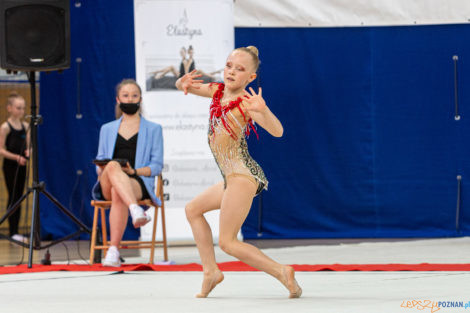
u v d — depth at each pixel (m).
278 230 16.94
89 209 16.91
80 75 16.95
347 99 16.95
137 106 12.26
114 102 16.84
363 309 6.08
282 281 7.04
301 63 16.95
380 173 16.91
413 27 16.88
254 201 16.98
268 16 16.81
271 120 6.67
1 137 17.42
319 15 16.83
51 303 6.95
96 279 9.37
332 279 8.88
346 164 16.95
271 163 17.02
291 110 16.98
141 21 15.68
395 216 16.89
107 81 16.88
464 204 16.78
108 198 11.77
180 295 7.57
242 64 7.17
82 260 12.87
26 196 11.80
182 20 15.66
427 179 16.88
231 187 7.11
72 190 16.98
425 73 16.88
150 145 12.21
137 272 10.34
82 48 16.94
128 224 16.70
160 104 15.62
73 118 16.97
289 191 16.98
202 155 15.59
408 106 16.91
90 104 16.94
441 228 16.81
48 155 17.08
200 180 15.59
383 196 16.88
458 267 10.26
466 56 16.84
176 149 15.58
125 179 11.20
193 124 15.62
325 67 16.97
